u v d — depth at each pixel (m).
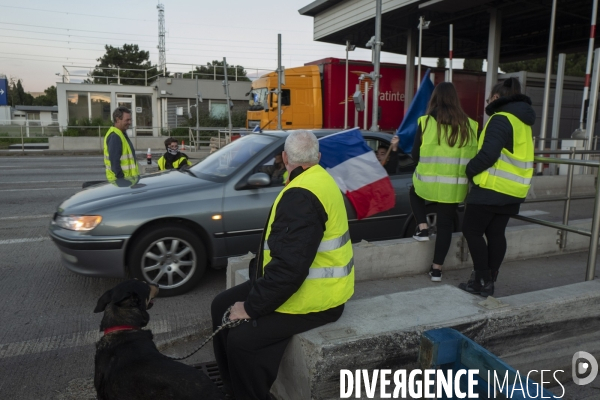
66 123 31.05
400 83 17.12
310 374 2.72
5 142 28.38
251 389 2.87
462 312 3.18
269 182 5.25
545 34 19.95
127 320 2.71
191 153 20.67
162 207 4.98
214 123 31.11
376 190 4.92
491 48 15.09
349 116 16.44
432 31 18.75
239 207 5.22
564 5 14.84
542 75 17.00
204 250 5.17
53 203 10.18
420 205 4.69
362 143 4.98
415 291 3.56
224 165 5.68
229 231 5.21
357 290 4.27
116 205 4.93
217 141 20.69
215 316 3.19
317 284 2.78
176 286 5.11
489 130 3.76
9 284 5.45
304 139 2.86
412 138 4.96
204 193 5.17
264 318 2.79
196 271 5.16
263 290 2.64
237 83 33.16
